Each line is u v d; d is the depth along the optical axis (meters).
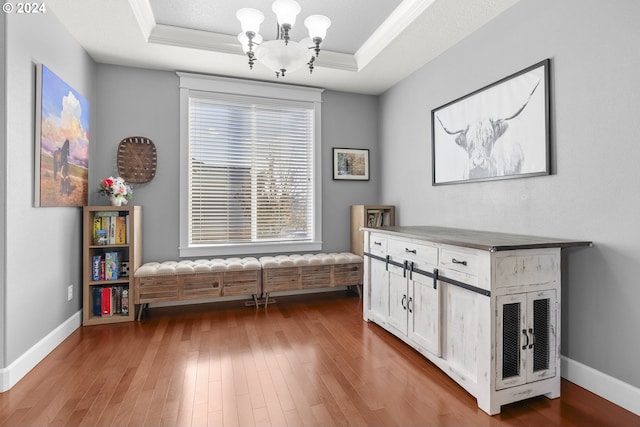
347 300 3.67
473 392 1.78
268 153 3.82
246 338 2.60
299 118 3.95
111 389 1.87
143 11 2.56
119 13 2.42
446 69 3.02
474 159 2.67
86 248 2.88
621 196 1.72
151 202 3.42
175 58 3.17
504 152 2.40
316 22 2.00
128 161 3.32
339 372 2.07
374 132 4.24
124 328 2.81
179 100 3.49
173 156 3.48
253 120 3.76
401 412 1.68
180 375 2.03
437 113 3.11
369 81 3.78
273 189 3.85
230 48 3.06
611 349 1.78
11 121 1.93
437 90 3.14
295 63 2.05
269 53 1.97
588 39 1.86
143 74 3.39
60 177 2.46
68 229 2.67
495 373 1.67
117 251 3.28
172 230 3.48
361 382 1.96
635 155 1.66
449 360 2.01
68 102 2.59
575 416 1.66
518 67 2.30
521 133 2.26
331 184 4.07
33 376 2.02
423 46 2.95
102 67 3.26
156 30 2.84
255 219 3.78
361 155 4.18
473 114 2.68
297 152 3.94
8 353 1.91
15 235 1.97
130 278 2.98
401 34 2.74
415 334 2.30
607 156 1.78
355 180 4.16
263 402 1.75
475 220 2.70
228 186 3.68
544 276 1.79
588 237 1.88
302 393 1.84
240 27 2.90
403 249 2.46
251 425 1.57
